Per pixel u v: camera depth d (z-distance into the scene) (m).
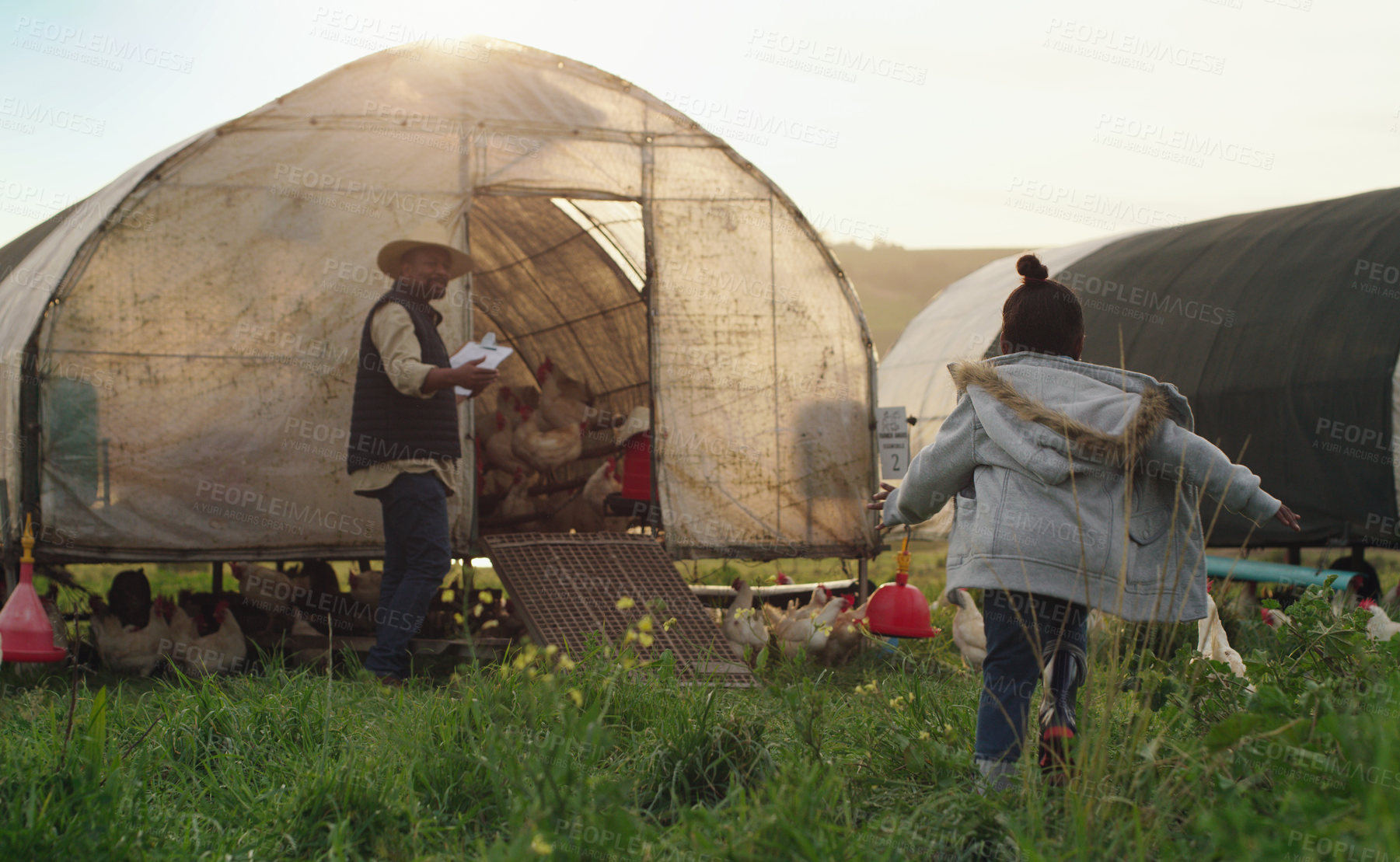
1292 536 9.73
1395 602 8.66
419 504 5.56
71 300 6.26
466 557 6.75
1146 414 3.10
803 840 2.37
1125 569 3.00
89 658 6.40
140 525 6.34
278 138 6.79
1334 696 3.07
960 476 3.38
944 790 2.97
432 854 2.65
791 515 7.51
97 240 6.32
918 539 13.44
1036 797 2.73
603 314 10.73
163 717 3.79
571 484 9.23
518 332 11.95
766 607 7.13
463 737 3.39
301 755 3.41
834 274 7.75
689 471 7.34
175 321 6.48
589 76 7.57
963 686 5.00
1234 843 2.25
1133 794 2.69
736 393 7.49
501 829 2.79
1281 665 3.64
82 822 2.60
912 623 6.42
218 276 6.59
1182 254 12.28
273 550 6.60
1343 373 9.48
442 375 5.41
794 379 7.61
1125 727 3.39
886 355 16.91
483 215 10.36
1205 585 3.19
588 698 3.65
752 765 3.14
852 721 4.03
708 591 7.57
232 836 2.77
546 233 10.18
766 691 4.57
